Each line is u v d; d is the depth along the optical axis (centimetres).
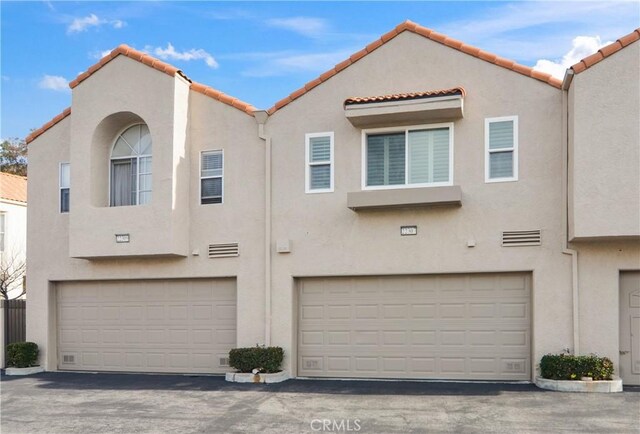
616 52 1247
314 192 1504
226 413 1138
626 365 1314
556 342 1327
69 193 1673
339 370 1480
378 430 998
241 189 1566
